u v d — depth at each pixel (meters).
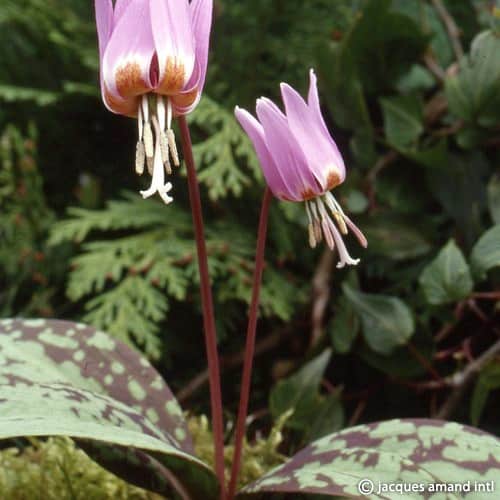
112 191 0.74
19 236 0.68
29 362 0.48
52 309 0.69
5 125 0.74
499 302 0.59
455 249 0.57
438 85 0.66
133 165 0.72
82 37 0.68
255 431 0.62
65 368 0.48
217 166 0.61
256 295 0.47
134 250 0.63
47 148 0.74
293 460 0.47
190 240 0.64
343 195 0.63
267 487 0.45
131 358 0.49
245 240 0.65
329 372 0.66
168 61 0.42
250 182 0.64
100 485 0.51
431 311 0.60
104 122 0.73
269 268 0.65
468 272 0.56
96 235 0.70
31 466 0.52
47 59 0.71
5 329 0.50
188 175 0.46
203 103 0.63
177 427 0.48
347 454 0.45
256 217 0.68
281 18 0.69
